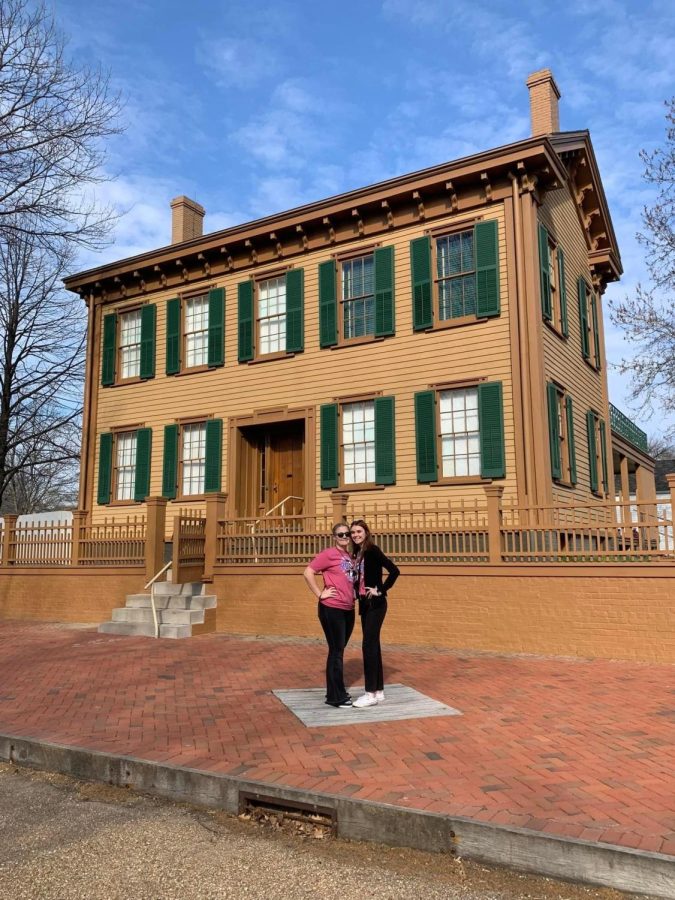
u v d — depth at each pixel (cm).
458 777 471
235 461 1565
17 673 892
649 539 929
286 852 404
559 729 593
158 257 1708
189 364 1691
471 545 1054
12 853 404
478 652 1004
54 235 1527
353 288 1484
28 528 1515
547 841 370
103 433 1780
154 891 358
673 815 404
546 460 1212
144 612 1234
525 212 1289
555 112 1609
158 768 504
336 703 678
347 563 702
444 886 362
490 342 1295
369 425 1420
